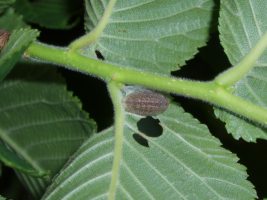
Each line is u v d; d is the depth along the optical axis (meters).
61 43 0.29
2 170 0.29
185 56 0.23
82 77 0.30
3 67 0.20
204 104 0.28
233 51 0.22
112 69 0.22
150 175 0.22
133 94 0.22
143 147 0.22
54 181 0.23
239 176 0.22
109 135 0.23
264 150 0.28
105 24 0.23
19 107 0.26
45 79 0.26
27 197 0.30
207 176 0.22
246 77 0.22
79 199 0.22
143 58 0.23
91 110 0.30
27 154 0.26
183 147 0.22
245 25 0.22
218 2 0.23
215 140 0.22
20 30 0.21
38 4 0.29
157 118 0.23
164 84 0.21
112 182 0.22
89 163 0.23
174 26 0.23
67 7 0.29
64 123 0.26
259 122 0.21
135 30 0.23
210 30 0.23
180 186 0.22
